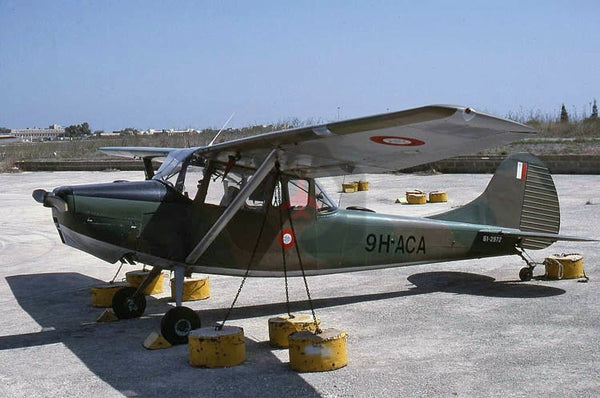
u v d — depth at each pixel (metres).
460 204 18.23
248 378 5.64
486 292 8.70
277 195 7.76
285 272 7.17
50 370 6.07
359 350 6.37
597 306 7.72
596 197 18.05
